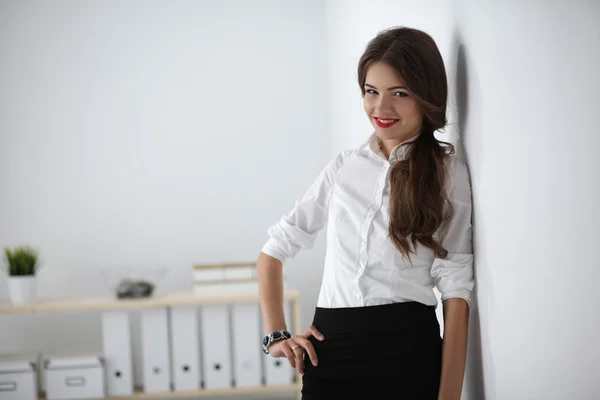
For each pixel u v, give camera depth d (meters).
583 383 1.14
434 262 1.58
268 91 4.22
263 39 4.23
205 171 4.18
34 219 4.06
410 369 1.49
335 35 3.88
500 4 1.40
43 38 4.09
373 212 1.59
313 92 4.25
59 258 4.07
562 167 1.17
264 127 4.22
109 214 4.11
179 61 4.18
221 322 3.55
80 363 3.46
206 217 4.18
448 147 1.67
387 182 1.59
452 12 1.73
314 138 4.25
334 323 1.57
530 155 1.29
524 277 1.34
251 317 3.57
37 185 4.07
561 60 1.15
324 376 1.57
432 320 1.56
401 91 1.55
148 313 3.52
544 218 1.24
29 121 4.07
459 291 1.55
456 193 1.60
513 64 1.35
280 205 4.22
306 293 4.19
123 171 4.13
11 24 4.06
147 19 4.16
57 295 4.06
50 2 4.09
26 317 4.05
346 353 1.54
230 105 4.20
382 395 1.51
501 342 1.49
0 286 3.99
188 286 4.14
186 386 3.55
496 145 1.45
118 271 3.60
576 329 1.15
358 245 1.59
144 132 4.14
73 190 4.09
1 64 4.05
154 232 4.14
